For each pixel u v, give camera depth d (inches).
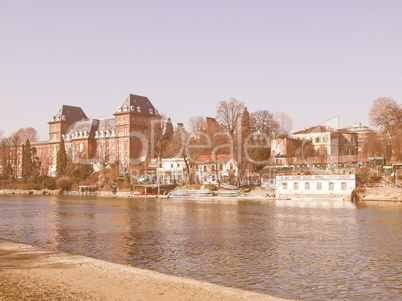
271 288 1177.4
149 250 1727.4
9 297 927.0
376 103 5324.8
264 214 3085.6
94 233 2233.0
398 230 2240.4
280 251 1684.3
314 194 4315.9
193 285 1074.1
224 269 1387.8
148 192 5698.8
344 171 4687.5
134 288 1043.9
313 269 1382.9
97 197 5812.0
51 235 2176.4
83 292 999.6
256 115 6402.6
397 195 3991.1
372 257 1566.2
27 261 1386.6
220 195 4916.3
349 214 2992.1
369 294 1125.7
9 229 2422.5
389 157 5103.3
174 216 3070.9
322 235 2090.3
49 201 5009.8
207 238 2022.6
